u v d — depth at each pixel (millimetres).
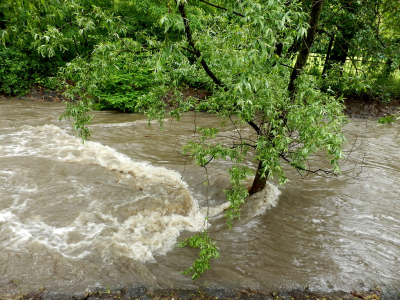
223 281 3695
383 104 13094
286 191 5941
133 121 10281
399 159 7957
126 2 12633
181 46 3838
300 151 3586
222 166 6977
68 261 3709
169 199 5449
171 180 6258
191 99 4992
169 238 4605
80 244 4125
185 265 4016
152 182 6031
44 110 11023
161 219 4961
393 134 10203
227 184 6121
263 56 2625
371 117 12359
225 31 3688
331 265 4055
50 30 3355
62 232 4348
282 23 2584
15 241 4004
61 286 3352
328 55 11961
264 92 3154
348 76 4496
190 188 6141
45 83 13102
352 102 13055
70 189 5398
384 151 8500
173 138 8773
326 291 3633
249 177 6383
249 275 3818
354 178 6633
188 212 5363
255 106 3484
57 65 13391
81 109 4160
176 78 4828
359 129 10641
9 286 3277
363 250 4371
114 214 4895
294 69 4520
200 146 4457
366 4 6727
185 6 3365
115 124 9531
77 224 4559
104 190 5488
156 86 5051
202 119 10938
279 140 3516
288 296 3531
